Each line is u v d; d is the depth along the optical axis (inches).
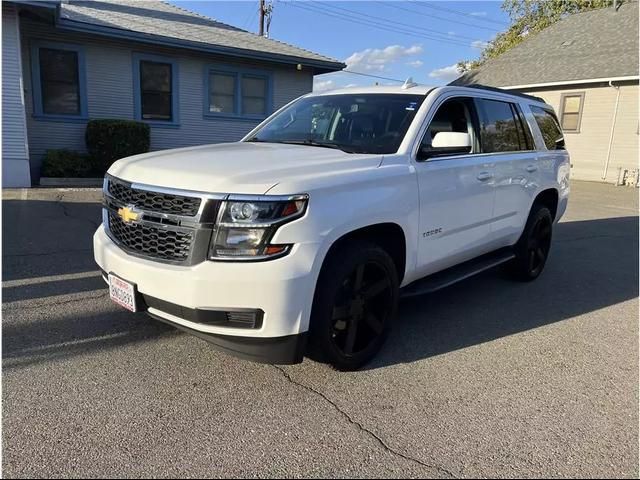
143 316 162.9
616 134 770.2
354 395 122.3
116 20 532.7
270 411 113.5
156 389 120.6
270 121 190.9
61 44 485.7
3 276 197.3
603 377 137.4
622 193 644.1
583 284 228.7
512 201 196.9
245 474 92.5
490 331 168.1
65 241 253.3
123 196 128.5
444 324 173.2
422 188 147.2
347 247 127.3
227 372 130.3
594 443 106.7
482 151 181.0
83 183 465.1
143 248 121.7
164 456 96.3
